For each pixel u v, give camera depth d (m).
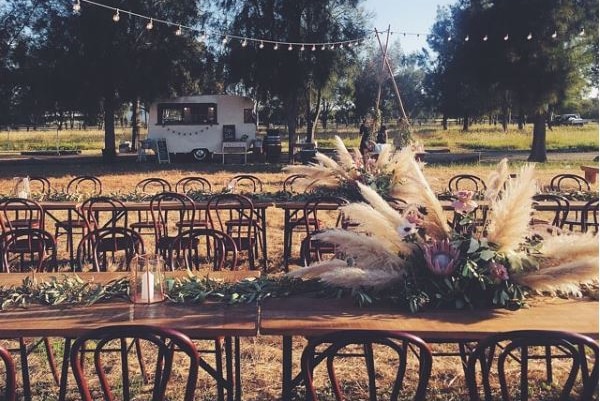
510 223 3.04
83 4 19.95
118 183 15.31
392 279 3.06
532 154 22.28
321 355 2.56
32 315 3.03
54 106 21.05
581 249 3.03
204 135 21.75
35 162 22.28
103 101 22.53
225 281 3.53
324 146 29.05
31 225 6.71
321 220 9.87
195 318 2.96
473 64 22.67
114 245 5.63
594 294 3.25
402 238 3.12
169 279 3.39
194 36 21.67
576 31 21.39
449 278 3.05
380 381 4.08
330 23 21.50
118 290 3.37
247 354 4.55
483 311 3.03
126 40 20.55
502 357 2.48
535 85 21.53
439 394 3.90
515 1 21.31
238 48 21.38
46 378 4.14
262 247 7.49
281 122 41.84
